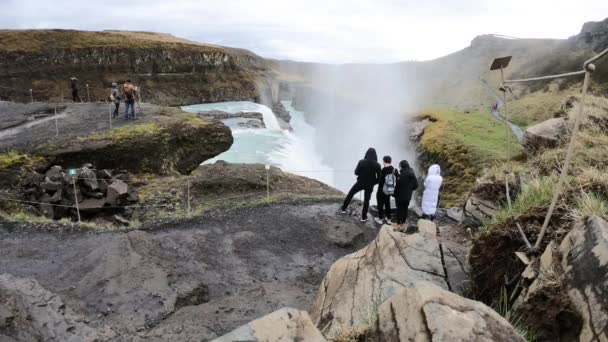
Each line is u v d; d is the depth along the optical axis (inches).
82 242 335.3
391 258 185.0
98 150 542.3
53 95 1961.1
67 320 182.7
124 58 2266.2
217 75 2647.6
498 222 169.8
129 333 197.3
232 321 210.4
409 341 86.0
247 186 517.0
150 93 2311.8
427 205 368.8
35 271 282.4
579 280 106.1
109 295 234.8
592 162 229.5
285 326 83.6
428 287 97.9
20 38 2027.6
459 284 168.2
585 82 126.6
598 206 134.9
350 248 365.1
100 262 271.7
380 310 105.4
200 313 220.4
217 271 305.1
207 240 354.3
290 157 1013.8
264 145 1065.5
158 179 550.0
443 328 82.6
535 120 967.6
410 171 358.6
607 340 89.1
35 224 363.3
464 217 257.9
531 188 184.9
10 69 1911.9
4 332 160.4
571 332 102.2
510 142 733.3
